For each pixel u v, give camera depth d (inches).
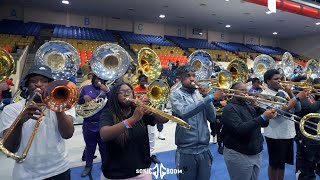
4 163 144.7
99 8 499.8
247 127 78.5
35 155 62.2
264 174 139.0
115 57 120.1
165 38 658.8
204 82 102.3
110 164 64.9
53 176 64.1
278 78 108.7
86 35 532.1
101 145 128.5
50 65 97.0
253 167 87.8
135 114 59.3
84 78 160.7
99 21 586.6
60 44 100.1
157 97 81.0
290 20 555.2
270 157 109.0
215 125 173.6
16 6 503.2
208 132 87.2
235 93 85.0
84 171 131.4
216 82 101.3
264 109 94.3
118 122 64.9
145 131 68.5
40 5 492.4
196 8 474.3
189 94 86.0
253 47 774.5
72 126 64.8
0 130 60.7
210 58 122.3
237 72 117.9
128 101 62.6
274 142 106.5
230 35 766.5
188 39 690.8
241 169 84.7
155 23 647.8
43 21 530.0
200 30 711.7
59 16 544.1
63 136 64.3
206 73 119.6
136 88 121.6
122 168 64.1
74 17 560.7
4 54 68.1
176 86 91.2
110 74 118.2
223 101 105.9
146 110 60.0
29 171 62.0
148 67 121.1
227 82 100.7
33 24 510.6
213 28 689.6
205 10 486.9
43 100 55.6
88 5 479.2
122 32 608.7
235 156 85.4
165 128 245.8
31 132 62.2
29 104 55.7
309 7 399.9
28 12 513.7
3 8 495.5
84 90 125.6
